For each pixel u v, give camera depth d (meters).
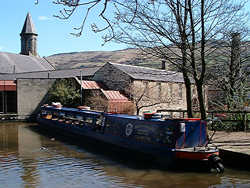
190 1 9.77
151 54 10.18
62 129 19.12
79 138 16.86
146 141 11.46
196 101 29.08
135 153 11.70
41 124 22.84
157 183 8.41
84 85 26.45
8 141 16.59
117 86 26.64
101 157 12.10
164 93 28.25
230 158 9.65
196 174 9.25
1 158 11.98
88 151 13.47
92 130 15.50
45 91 28.94
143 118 12.29
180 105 30.42
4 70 50.88
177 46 10.05
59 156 12.34
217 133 13.39
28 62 57.22
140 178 8.92
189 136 10.32
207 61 11.70
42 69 57.91
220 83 15.53
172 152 9.86
